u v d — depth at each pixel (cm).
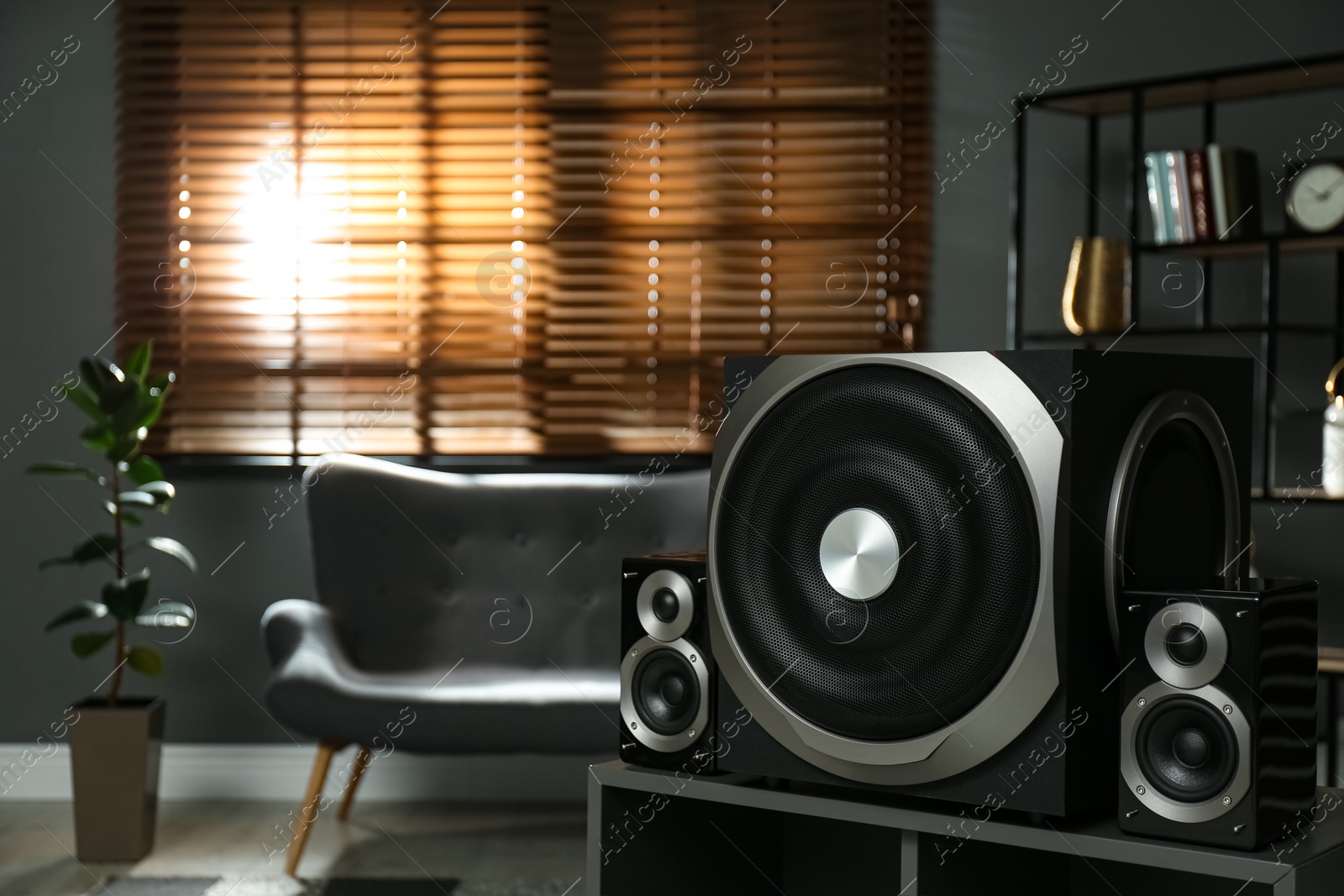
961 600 117
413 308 347
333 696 267
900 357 121
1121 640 115
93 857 277
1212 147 307
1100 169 340
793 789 129
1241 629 108
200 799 335
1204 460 134
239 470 342
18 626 341
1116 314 314
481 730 266
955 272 343
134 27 347
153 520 342
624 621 142
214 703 339
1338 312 319
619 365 347
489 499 321
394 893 251
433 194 347
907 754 120
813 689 125
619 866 140
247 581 341
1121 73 338
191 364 347
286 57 347
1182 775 111
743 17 345
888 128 344
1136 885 142
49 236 347
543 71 346
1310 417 320
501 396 347
